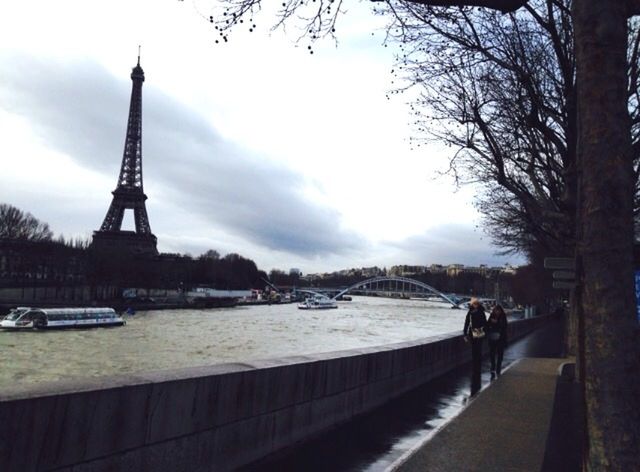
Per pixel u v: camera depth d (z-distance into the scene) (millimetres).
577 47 5031
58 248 133375
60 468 5695
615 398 4641
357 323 118812
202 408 7504
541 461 8898
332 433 10688
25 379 47969
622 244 4773
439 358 19859
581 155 5047
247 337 84562
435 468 8406
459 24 16562
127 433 6406
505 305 165125
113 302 135875
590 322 4840
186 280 195625
